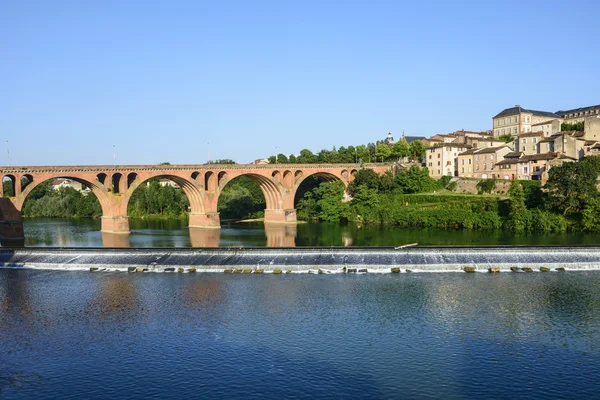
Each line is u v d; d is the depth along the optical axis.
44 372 46.34
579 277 73.62
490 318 57.69
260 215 179.12
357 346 50.66
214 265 81.38
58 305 64.19
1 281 76.19
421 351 49.44
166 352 49.94
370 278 74.38
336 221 159.75
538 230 120.56
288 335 53.53
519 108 197.75
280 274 77.62
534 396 41.31
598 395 41.41
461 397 41.12
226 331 54.81
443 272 77.56
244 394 41.91
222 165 151.00
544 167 141.88
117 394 42.28
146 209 190.88
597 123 153.75
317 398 41.12
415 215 141.50
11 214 120.00
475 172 165.62
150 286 71.88
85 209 190.00
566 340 51.72
